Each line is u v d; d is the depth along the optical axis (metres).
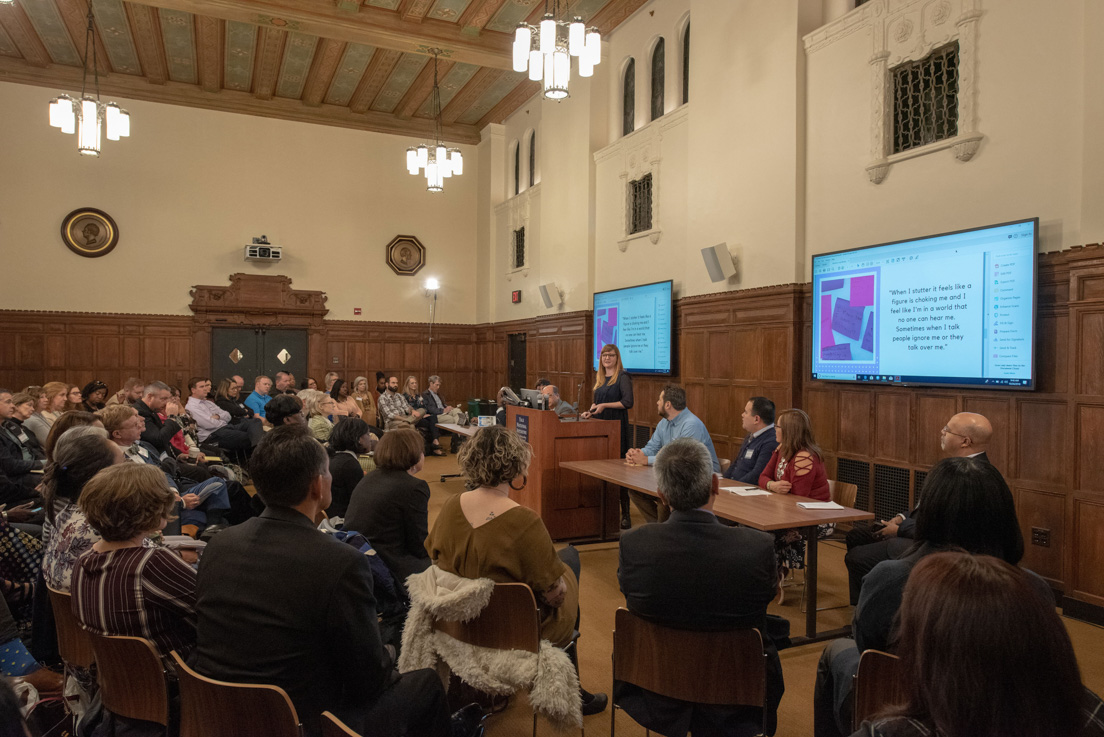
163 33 9.96
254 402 8.98
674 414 5.07
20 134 10.88
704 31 7.39
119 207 11.53
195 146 12.06
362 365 13.36
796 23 6.18
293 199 12.79
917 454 5.12
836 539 5.72
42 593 2.54
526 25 5.50
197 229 12.09
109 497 1.85
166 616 1.86
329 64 11.05
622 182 9.20
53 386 6.17
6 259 10.82
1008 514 1.78
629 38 9.34
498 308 13.46
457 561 2.30
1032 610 0.80
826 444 5.96
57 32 9.87
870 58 5.52
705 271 7.42
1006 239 4.42
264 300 12.51
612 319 9.21
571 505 5.43
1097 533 3.86
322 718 1.39
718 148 7.20
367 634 1.66
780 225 6.37
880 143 5.44
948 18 4.95
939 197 5.02
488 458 2.37
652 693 2.12
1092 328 3.88
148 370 11.78
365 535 2.98
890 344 5.25
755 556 2.00
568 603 2.56
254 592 1.61
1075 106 4.20
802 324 6.25
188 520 4.26
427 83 11.80
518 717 2.79
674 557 2.03
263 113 12.50
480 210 14.00
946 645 0.82
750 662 1.96
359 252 13.31
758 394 6.64
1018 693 0.78
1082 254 3.92
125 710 1.82
